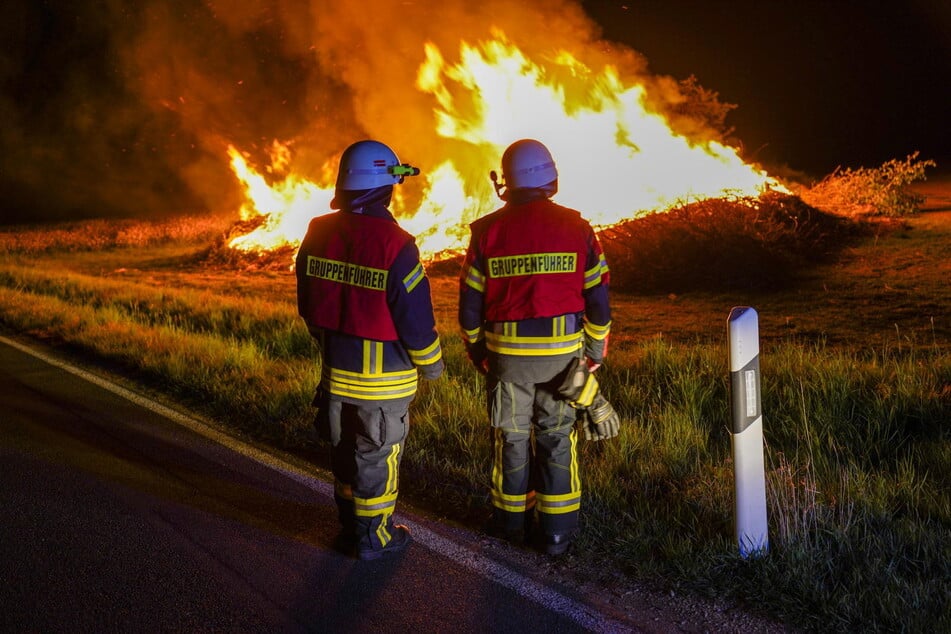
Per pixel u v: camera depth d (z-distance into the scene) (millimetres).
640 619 3486
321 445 5688
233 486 4988
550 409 3943
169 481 5059
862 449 5020
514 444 4070
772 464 4617
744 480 3754
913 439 5156
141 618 3525
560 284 3818
